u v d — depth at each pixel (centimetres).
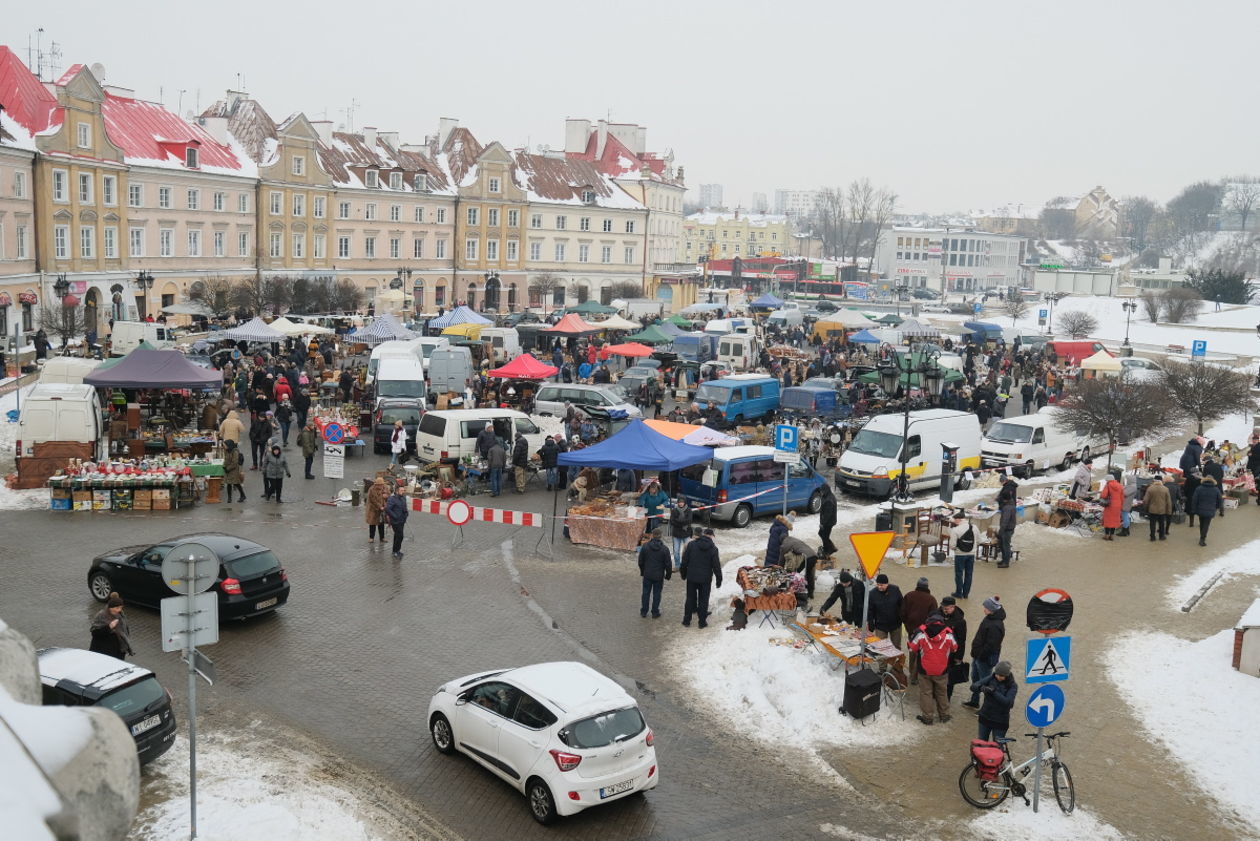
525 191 9319
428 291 8706
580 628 1830
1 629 299
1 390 3747
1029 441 3409
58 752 238
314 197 7669
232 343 4728
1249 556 2400
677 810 1230
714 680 1609
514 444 2975
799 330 7525
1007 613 1953
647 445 2417
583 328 5525
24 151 5109
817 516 2756
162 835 1086
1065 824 1230
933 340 6681
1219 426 4678
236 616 1722
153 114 6769
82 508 2475
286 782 1233
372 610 1873
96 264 5775
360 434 3538
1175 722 1509
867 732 1453
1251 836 1218
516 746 1212
